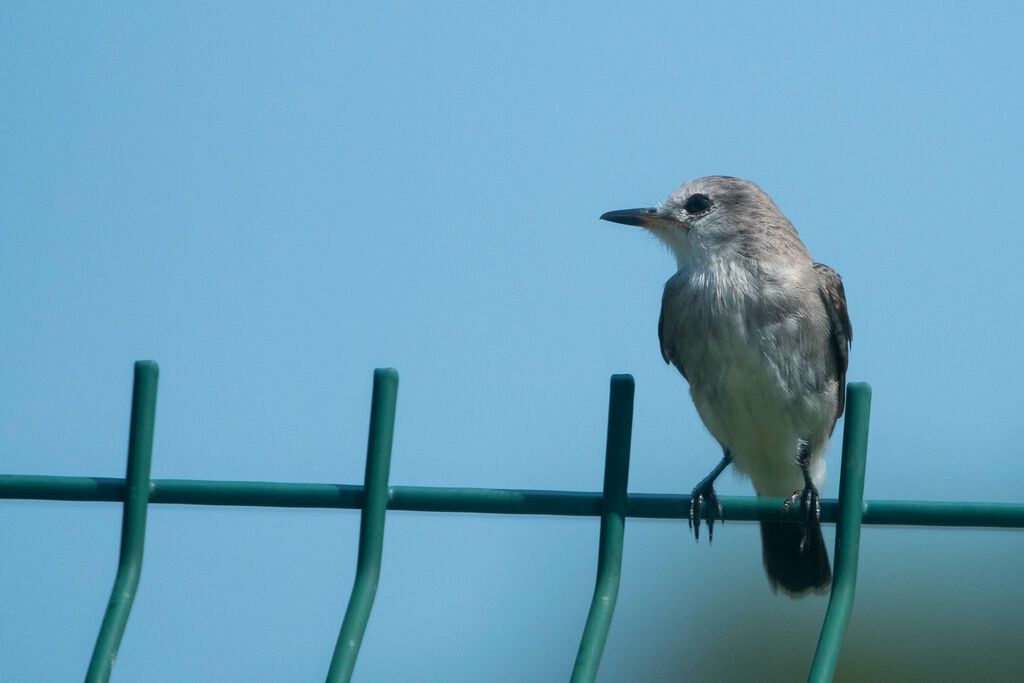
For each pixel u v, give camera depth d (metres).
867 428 7.07
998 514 7.04
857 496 7.02
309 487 6.82
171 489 6.82
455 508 6.95
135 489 6.76
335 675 6.42
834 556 7.05
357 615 6.60
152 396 6.83
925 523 7.08
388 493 6.87
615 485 7.05
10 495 6.82
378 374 6.83
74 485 6.80
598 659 6.75
